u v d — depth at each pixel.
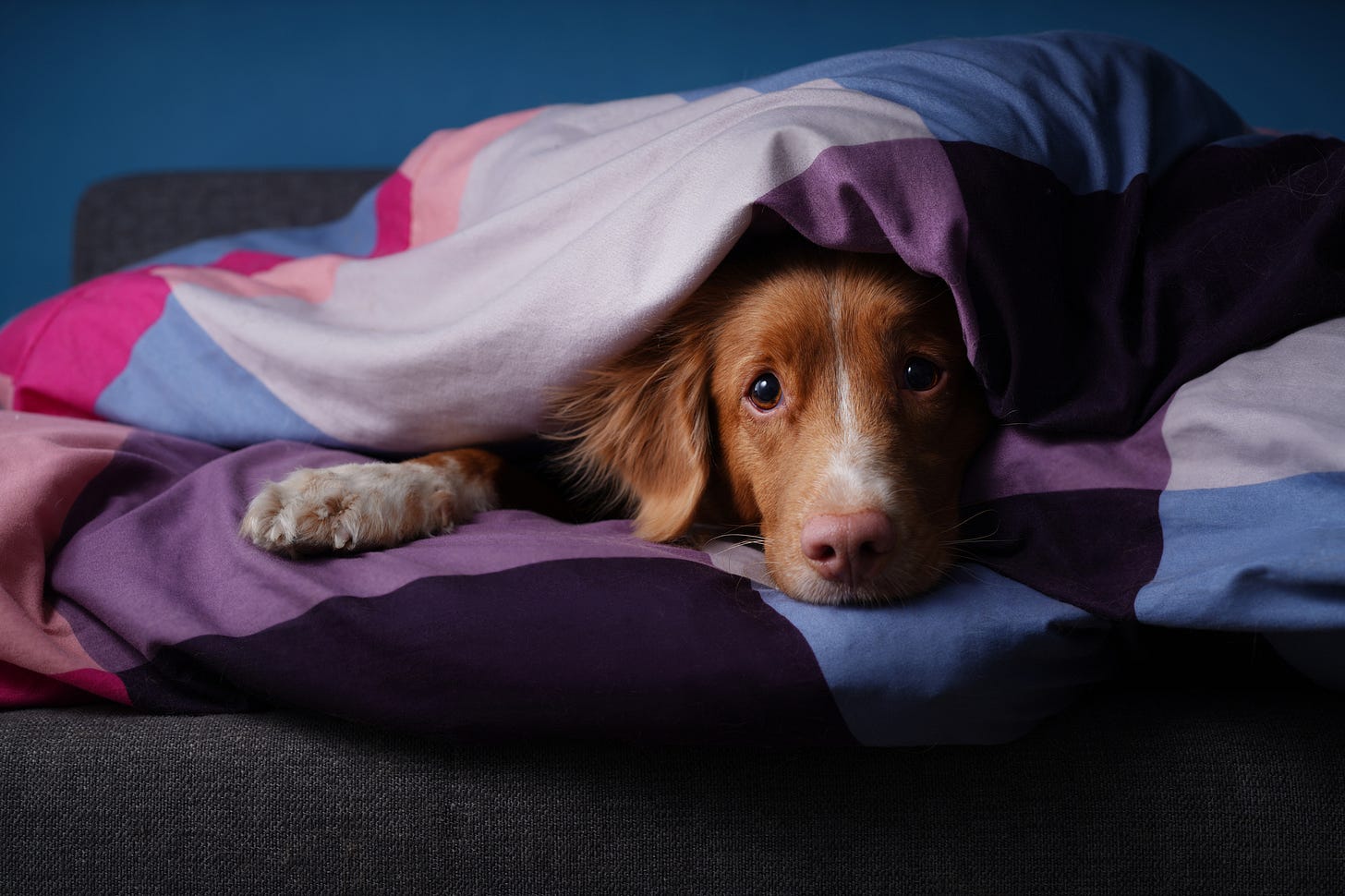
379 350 1.80
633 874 1.35
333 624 1.36
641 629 1.32
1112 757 1.36
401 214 2.55
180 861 1.34
